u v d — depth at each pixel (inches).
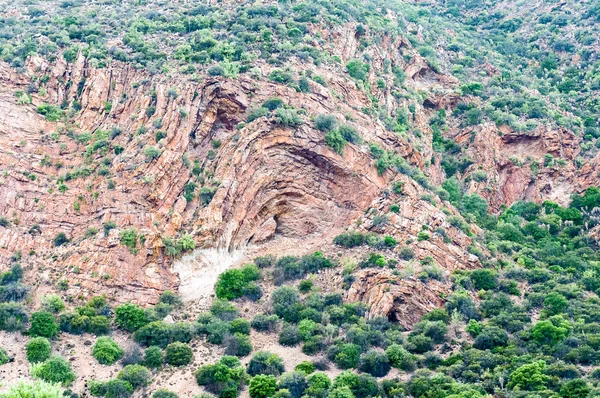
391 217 4372.5
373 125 4931.1
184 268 4124.0
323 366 3572.8
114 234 4084.6
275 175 4490.7
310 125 4589.1
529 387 3297.2
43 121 4571.9
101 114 4640.8
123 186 4237.2
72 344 3659.0
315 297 3981.3
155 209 4215.1
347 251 4293.8
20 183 4293.8
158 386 3444.9
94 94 4687.5
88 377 3469.5
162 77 4702.3
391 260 4111.7
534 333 3681.1
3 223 4153.5
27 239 4136.3
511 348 3619.6
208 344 3715.6
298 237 4510.3
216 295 4065.0
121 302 3927.2
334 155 4576.8
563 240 4803.2
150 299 3959.2
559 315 3838.6
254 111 4591.5
